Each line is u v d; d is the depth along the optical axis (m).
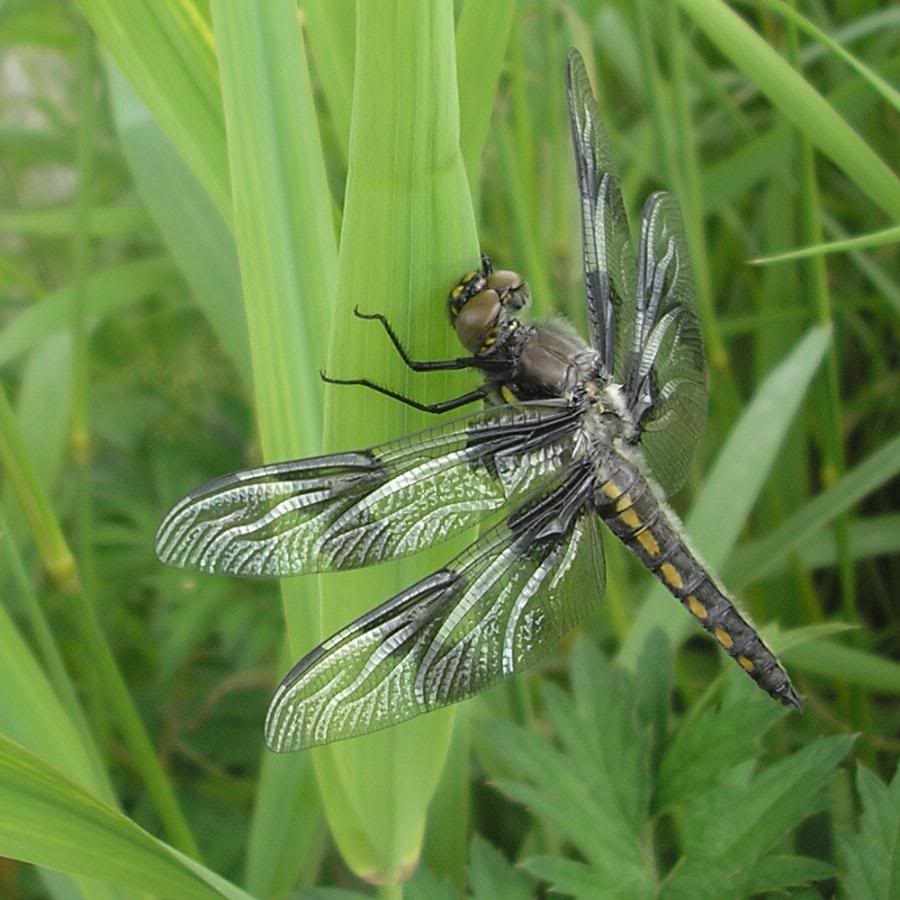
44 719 0.14
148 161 0.19
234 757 0.21
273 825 0.17
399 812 0.14
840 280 0.24
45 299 0.23
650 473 0.16
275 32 0.13
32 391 0.22
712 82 0.23
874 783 0.15
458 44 0.14
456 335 0.14
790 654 0.20
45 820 0.13
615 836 0.15
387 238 0.13
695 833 0.15
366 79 0.12
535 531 0.15
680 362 0.16
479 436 0.14
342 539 0.14
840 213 0.25
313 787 0.17
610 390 0.15
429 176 0.13
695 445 0.17
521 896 0.15
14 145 0.28
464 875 0.17
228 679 0.21
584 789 0.15
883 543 0.22
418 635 0.14
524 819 0.20
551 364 0.15
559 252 0.20
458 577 0.14
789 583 0.22
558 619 0.15
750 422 0.19
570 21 0.20
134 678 0.22
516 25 0.19
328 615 0.14
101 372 0.26
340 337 0.13
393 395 0.14
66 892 0.16
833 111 0.16
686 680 0.20
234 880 0.19
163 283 0.24
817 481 0.24
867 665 0.19
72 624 0.22
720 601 0.16
